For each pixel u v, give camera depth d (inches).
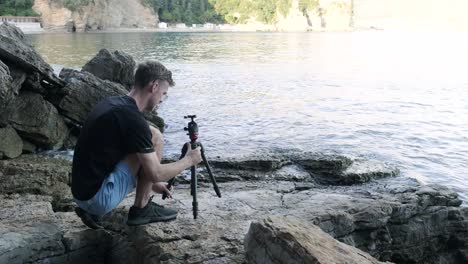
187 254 154.3
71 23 3120.1
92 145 150.2
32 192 270.7
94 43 1918.1
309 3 4847.4
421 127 562.3
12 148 363.6
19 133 379.9
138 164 155.3
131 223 166.1
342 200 224.8
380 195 261.9
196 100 689.0
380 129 544.7
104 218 188.5
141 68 153.8
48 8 3053.6
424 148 478.0
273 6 4852.4
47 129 391.5
